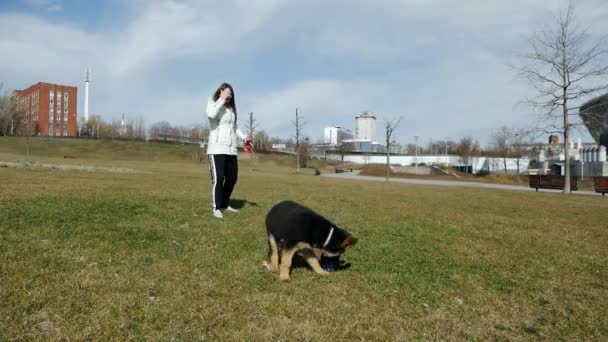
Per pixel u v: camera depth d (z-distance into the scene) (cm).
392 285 468
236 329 331
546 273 560
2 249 489
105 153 7775
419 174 7050
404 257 596
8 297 354
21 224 622
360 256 589
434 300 430
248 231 700
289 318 360
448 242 729
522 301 443
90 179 1666
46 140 8319
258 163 7819
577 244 780
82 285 397
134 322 330
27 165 2572
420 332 350
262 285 442
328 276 488
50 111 11775
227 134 830
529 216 1202
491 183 5247
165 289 405
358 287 455
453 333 353
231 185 881
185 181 1911
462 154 8981
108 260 483
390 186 2778
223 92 809
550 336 361
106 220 702
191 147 9100
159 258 511
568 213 1347
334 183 2756
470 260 603
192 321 339
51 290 378
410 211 1154
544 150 8281
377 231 789
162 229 666
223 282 440
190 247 573
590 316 409
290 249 465
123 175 2162
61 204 827
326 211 1044
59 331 306
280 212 488
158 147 8800
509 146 8231
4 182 1277
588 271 581
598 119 3031
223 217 818
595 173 5484
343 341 325
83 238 571
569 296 466
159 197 1076
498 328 373
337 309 388
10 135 8744
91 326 317
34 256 473
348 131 12369
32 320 319
